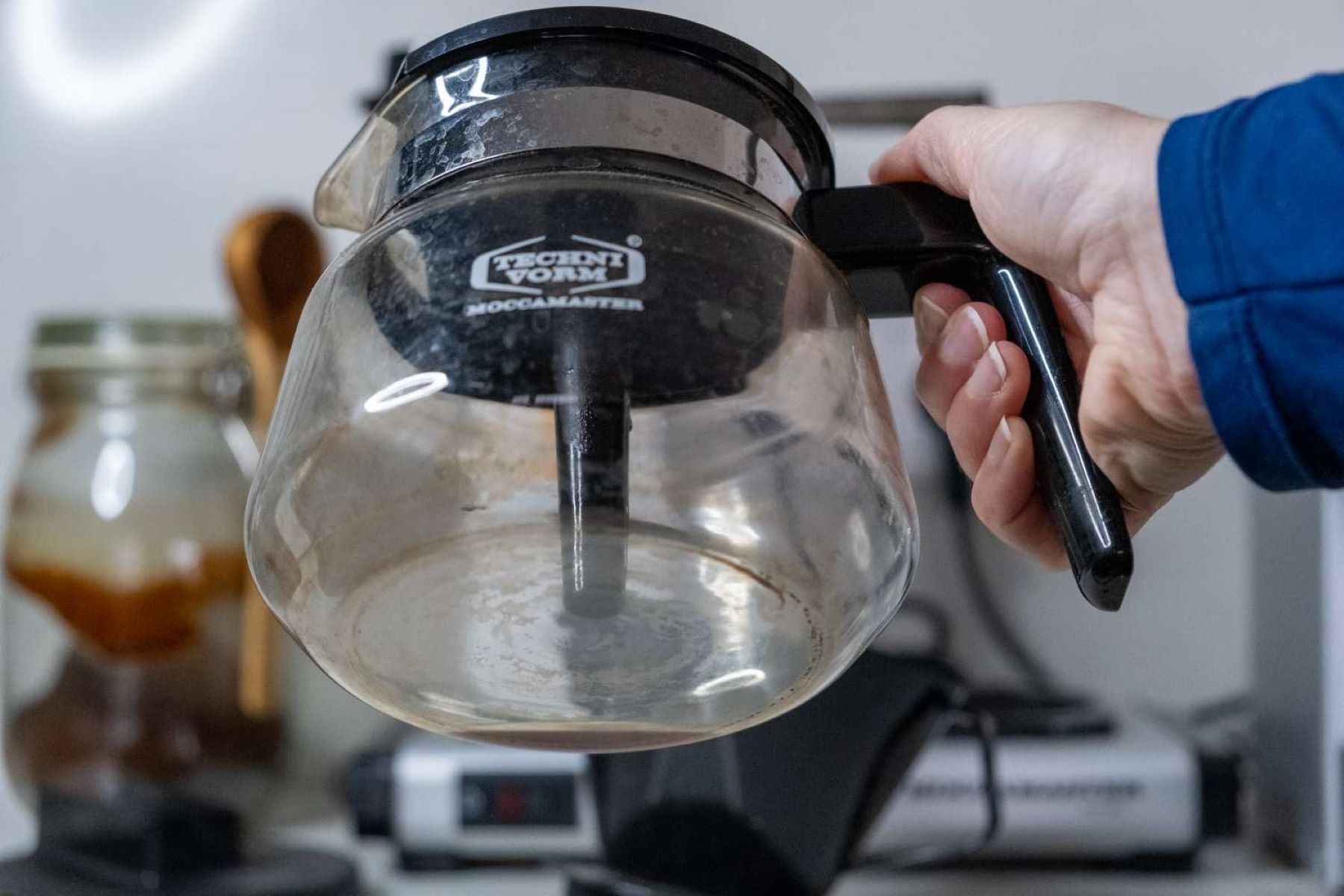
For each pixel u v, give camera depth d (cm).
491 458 31
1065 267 40
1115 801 72
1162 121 38
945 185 43
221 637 79
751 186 36
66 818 74
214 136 96
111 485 77
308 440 33
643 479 31
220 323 83
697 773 58
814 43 89
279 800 83
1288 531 76
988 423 42
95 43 97
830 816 57
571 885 63
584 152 34
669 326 31
